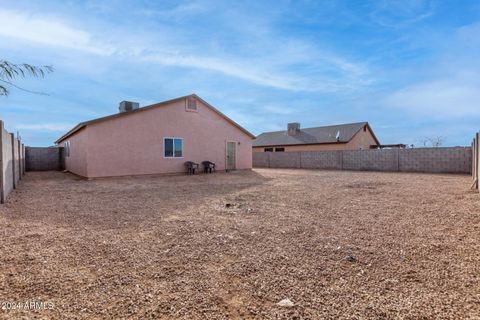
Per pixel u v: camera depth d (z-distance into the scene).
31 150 19.12
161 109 15.01
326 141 26.91
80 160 14.32
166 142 15.21
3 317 2.06
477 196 7.27
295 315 2.10
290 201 7.00
